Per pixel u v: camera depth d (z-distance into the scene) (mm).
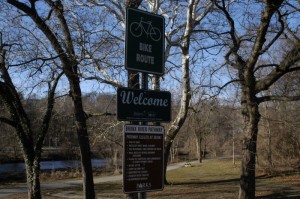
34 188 16891
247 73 14055
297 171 37594
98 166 55312
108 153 47500
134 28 6371
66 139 33375
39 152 16938
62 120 19203
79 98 16266
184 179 38281
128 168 6168
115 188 30578
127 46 6297
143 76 6504
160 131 6520
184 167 56281
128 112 6227
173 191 26344
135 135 6266
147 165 6344
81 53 14000
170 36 20484
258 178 36000
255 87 14766
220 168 50656
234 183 33344
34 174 16891
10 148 52625
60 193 28203
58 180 40406
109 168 50094
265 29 12977
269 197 22625
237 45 14680
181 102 24891
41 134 16922
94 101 17953
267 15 12680
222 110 18422
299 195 23344
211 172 46750
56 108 17875
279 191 25625
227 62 14750
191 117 24688
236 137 40562
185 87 20125
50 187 33438
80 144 17031
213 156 76812
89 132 19141
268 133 36531
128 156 6184
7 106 16609
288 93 19938
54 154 56094
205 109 17297
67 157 50406
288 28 14227
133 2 15250
